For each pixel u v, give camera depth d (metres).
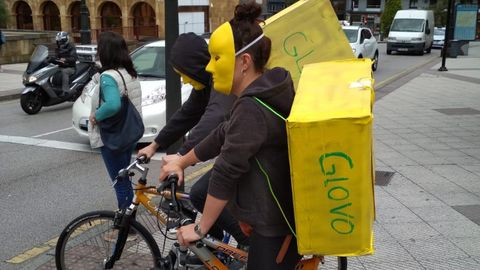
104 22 33.88
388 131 8.70
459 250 4.07
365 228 2.08
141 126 4.34
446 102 11.78
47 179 6.34
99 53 4.18
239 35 2.26
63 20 34.03
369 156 1.98
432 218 4.75
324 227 2.09
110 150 4.17
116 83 4.09
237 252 2.79
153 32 31.22
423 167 6.43
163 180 2.71
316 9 3.22
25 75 10.84
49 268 3.96
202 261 2.78
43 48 11.04
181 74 3.25
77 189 5.97
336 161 1.98
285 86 2.18
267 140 2.17
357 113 1.92
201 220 2.30
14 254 4.27
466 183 5.78
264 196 2.25
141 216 4.33
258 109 2.15
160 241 4.00
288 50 3.19
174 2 4.64
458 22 26.81
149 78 8.53
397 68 21.12
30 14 36.47
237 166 2.16
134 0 32.16
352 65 2.49
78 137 8.66
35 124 9.82
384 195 5.39
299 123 1.96
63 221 5.01
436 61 24.19
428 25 30.39
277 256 2.32
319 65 2.55
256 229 2.30
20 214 5.19
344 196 2.02
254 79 2.33
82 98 8.27
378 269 3.76
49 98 10.88
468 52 29.08
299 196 2.06
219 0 30.98
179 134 3.39
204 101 3.34
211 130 2.87
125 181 4.23
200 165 6.93
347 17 59.38
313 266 2.64
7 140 8.45
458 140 7.95
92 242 3.30
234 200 2.32
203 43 3.24
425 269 3.77
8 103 12.51
